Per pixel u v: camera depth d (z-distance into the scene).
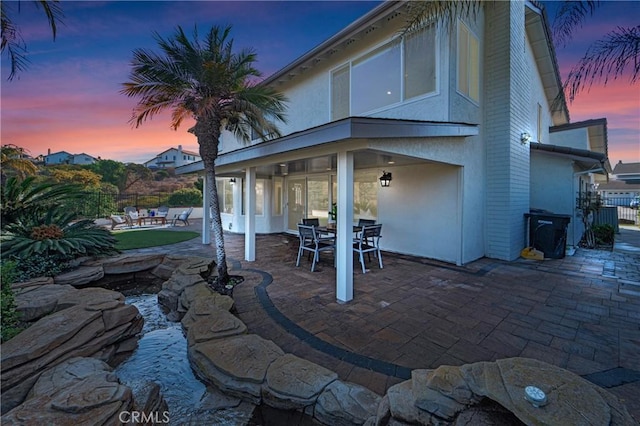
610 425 1.39
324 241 7.68
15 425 1.81
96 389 2.16
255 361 2.79
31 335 2.92
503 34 7.76
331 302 4.79
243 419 2.46
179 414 2.52
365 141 4.36
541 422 1.43
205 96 5.34
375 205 9.55
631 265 7.25
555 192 9.85
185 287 4.92
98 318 3.42
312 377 2.56
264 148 5.79
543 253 8.12
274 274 6.48
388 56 7.73
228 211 15.23
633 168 29.42
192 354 3.04
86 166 28.55
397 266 7.19
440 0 4.63
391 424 1.96
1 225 6.13
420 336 3.63
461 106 6.97
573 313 4.31
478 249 7.95
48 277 5.29
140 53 5.03
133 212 17.70
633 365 2.99
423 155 5.73
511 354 3.22
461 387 1.86
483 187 8.09
